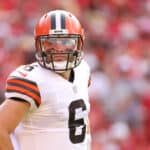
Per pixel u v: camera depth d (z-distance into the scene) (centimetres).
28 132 1152
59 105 1142
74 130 1165
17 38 2992
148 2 3466
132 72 3041
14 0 3155
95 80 2891
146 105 2934
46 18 1145
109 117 2848
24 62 2927
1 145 1089
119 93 2906
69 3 3188
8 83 1123
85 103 1192
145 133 2873
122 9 3378
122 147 2766
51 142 1150
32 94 1111
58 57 1134
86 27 3188
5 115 1098
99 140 2764
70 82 1170
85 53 3066
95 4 3319
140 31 3306
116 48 3162
